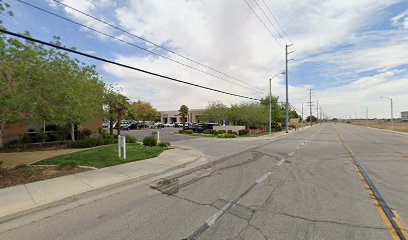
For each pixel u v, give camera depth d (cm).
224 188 629
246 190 607
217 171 854
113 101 2025
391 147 1606
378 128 5525
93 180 679
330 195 557
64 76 915
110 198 556
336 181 689
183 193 589
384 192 580
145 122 5841
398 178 723
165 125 6275
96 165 884
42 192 568
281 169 872
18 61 691
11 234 379
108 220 429
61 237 367
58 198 527
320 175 768
